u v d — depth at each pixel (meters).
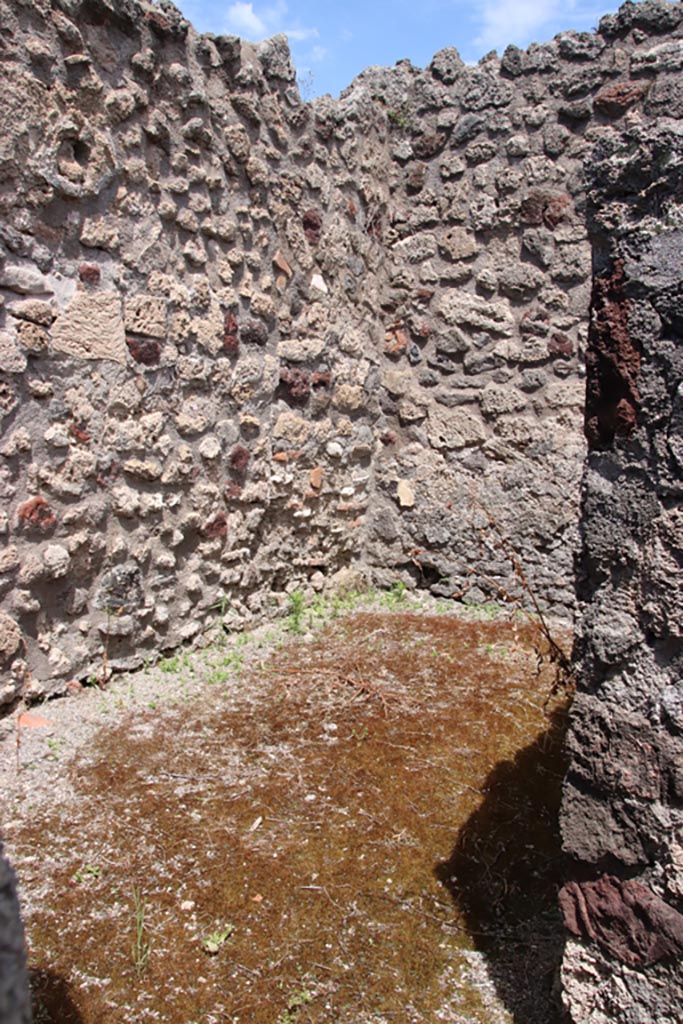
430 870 2.60
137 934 2.28
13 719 3.26
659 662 1.65
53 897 2.42
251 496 4.37
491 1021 2.06
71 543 3.45
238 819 2.81
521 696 3.81
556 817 2.89
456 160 4.81
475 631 4.63
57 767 3.07
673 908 1.61
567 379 4.71
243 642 4.36
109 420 3.55
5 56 2.96
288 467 4.62
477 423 4.95
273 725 3.48
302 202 4.46
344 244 4.75
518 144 4.62
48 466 3.32
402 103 4.91
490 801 2.97
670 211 1.63
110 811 2.82
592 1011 1.75
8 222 3.04
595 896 1.73
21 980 0.81
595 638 1.74
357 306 4.93
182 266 3.80
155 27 3.49
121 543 3.68
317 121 4.48
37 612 3.37
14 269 3.08
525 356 4.77
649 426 1.66
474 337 4.89
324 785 3.04
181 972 2.17
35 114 3.08
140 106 3.49
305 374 4.63
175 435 3.87
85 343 3.39
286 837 2.73
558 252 4.62
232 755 3.23
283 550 4.73
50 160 3.16
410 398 5.14
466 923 2.40
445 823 2.84
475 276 4.85
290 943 2.29
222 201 3.97
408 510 5.21
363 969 2.21
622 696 1.70
